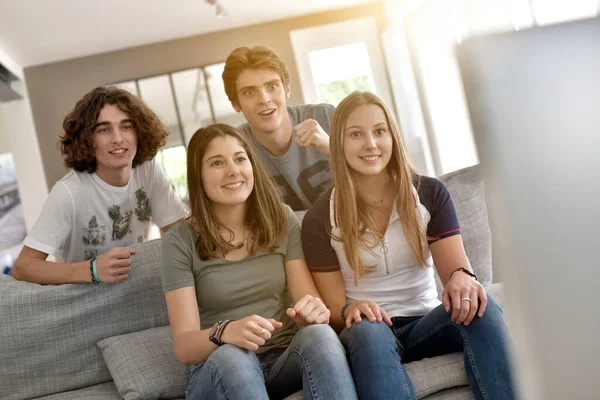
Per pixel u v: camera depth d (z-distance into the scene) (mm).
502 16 377
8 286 1952
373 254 1750
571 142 362
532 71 367
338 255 1778
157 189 2326
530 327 359
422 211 1765
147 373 1775
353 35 6680
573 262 357
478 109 364
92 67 6605
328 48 6711
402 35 5832
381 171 1816
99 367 1952
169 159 6680
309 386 1403
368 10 6664
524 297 358
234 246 1738
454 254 1740
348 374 1417
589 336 354
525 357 364
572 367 355
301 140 2281
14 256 6430
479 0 376
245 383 1376
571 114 364
